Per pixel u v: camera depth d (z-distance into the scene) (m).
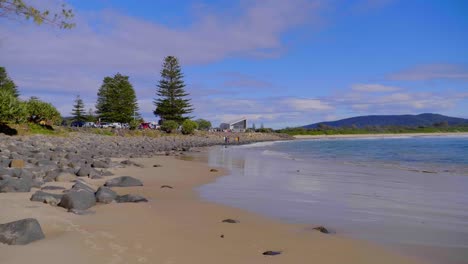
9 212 7.06
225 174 16.28
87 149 27.36
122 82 74.62
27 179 9.93
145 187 11.84
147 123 82.25
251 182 13.77
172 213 8.04
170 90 76.50
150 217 7.53
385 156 29.86
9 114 31.14
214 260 5.16
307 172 17.48
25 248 5.18
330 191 11.81
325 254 5.58
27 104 38.34
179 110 76.88
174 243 5.86
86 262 4.82
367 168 19.52
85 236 5.95
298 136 113.88
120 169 16.72
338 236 6.61
